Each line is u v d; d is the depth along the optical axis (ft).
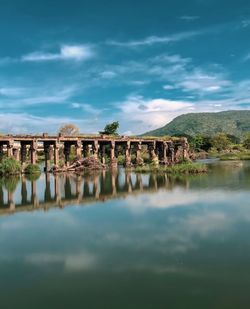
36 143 207.10
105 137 241.76
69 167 219.61
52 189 135.64
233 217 76.64
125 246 60.29
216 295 42.11
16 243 64.34
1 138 193.67
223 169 200.54
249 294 42.06
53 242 64.28
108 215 84.74
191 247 58.29
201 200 98.43
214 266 50.03
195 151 439.22
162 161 264.72
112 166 243.60
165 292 43.24
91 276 48.49
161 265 51.26
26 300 42.24
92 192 125.18
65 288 45.19
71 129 338.34
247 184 127.65
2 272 50.96
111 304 40.75
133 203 99.25
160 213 84.07
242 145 502.38
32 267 52.39
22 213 91.15
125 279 47.19
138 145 261.24
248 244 58.34
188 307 39.70
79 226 75.25
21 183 157.58
